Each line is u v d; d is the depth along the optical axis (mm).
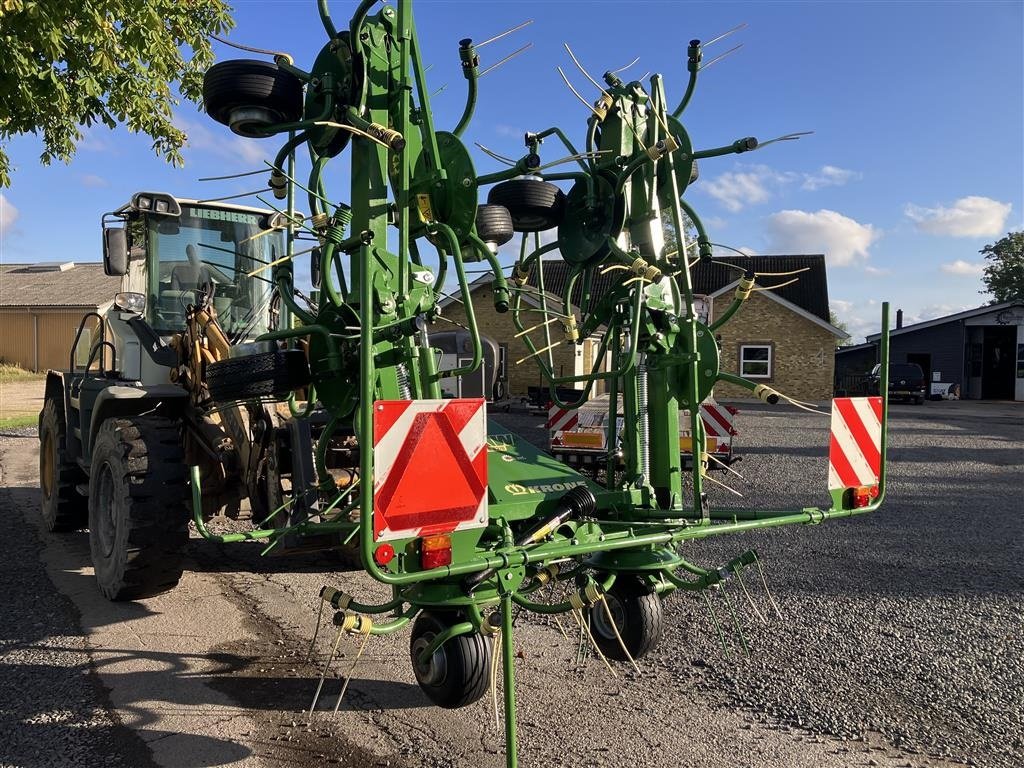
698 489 3738
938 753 3281
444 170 3711
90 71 9047
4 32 7828
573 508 3500
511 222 4289
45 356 35188
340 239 3652
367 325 2658
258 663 4180
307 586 5551
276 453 4465
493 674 3191
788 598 5262
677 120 4281
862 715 3609
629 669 4105
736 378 3795
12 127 8961
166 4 9805
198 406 5141
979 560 6215
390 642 4508
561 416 9633
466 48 3857
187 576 5762
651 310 4020
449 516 2725
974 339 35438
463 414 2752
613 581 3779
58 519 6840
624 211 4078
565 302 4547
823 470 10820
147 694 3775
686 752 3273
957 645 4430
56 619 4805
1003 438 16234
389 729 3455
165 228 6086
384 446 2557
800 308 27812
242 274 6352
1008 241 57750
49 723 3467
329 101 3756
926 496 9188
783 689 3873
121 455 4867
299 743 3324
